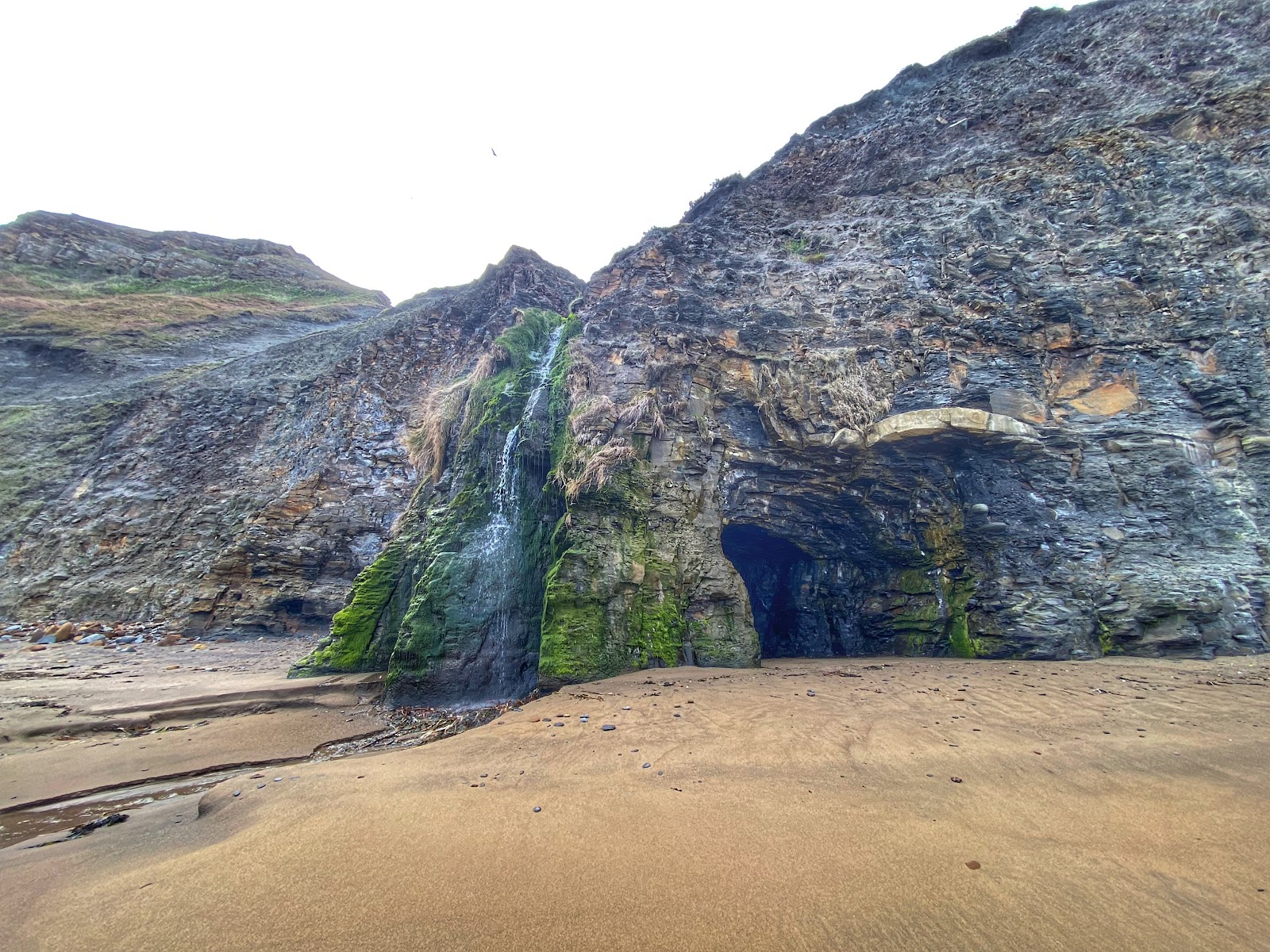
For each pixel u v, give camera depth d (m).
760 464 14.77
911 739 6.95
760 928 3.65
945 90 23.78
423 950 3.51
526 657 12.67
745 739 7.25
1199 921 3.54
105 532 26.83
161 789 7.45
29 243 57.34
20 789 7.39
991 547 13.77
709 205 26.02
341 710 11.41
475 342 31.50
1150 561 12.25
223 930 3.78
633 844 4.76
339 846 4.91
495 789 6.07
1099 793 5.34
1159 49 19.80
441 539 14.30
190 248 67.25
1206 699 8.16
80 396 37.91
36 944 3.74
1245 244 14.80
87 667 15.99
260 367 38.00
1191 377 13.86
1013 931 3.52
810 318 16.02
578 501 12.87
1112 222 16.45
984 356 14.68
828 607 16.48
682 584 13.04
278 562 24.56
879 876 4.15
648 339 15.69
